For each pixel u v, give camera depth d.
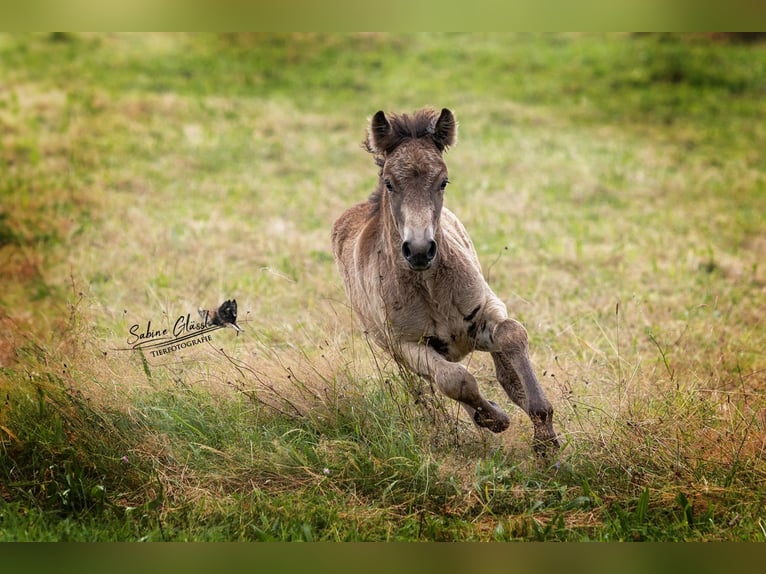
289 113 59.28
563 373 23.72
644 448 19.88
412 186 19.73
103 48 70.06
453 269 20.77
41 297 32.44
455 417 21.80
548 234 40.03
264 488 19.39
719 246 39.12
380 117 20.59
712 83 68.62
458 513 18.44
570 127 59.12
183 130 55.03
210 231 39.28
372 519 18.05
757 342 28.06
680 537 17.41
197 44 72.62
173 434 20.61
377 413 21.08
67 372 21.88
